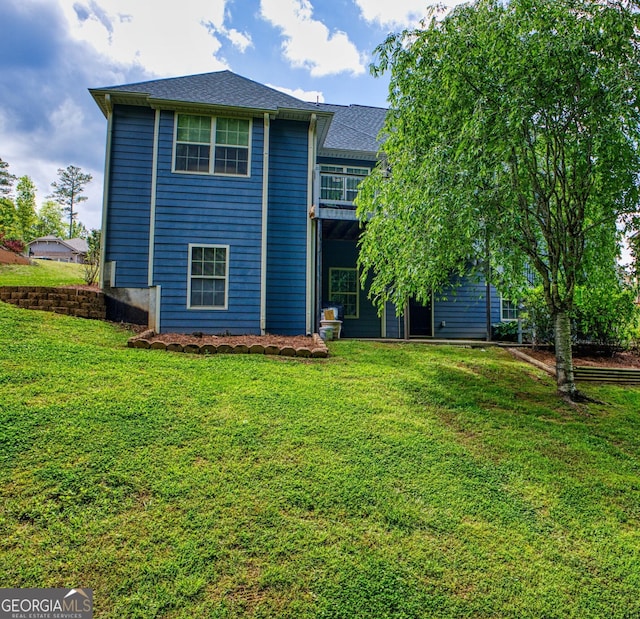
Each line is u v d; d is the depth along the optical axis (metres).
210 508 2.88
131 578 2.28
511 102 4.95
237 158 9.31
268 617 2.13
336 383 5.79
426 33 5.72
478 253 6.02
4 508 2.69
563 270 6.49
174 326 8.79
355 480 3.38
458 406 5.35
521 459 4.07
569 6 5.16
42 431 3.59
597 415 5.56
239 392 5.06
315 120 9.66
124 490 2.98
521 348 9.41
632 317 8.88
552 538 2.96
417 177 5.80
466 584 2.46
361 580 2.40
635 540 3.02
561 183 6.02
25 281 13.58
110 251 8.78
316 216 9.38
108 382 4.92
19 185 48.47
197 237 9.02
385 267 6.82
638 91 4.75
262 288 9.21
